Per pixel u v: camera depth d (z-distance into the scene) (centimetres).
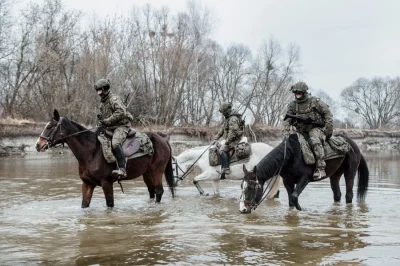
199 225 836
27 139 3347
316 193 1296
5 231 785
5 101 4066
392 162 2914
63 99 4050
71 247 678
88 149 995
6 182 1552
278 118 6231
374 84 10750
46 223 854
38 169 2116
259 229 800
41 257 625
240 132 1209
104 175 997
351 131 6200
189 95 4884
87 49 4103
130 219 895
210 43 4991
